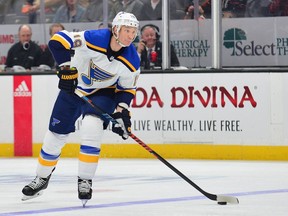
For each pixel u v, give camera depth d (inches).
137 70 383.2
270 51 780.0
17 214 351.6
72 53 415.5
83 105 382.3
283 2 771.4
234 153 729.6
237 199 386.9
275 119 717.3
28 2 831.7
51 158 404.2
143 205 387.5
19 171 621.6
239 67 791.7
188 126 743.1
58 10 828.6
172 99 747.4
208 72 735.7
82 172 374.9
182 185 499.8
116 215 346.9
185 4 785.6
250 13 780.6
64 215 347.3
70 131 399.9
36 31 829.8
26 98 792.3
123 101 385.1
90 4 820.6
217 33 742.5
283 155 716.0
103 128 384.8
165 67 761.6
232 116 729.6
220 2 740.0
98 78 380.5
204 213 355.6
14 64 826.2
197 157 740.0
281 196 432.8
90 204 393.1
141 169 630.5
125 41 368.2
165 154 751.7
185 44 789.9
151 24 791.7
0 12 839.7
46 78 784.3
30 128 791.7
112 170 621.9
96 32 374.3
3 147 800.9
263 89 719.7
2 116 799.7
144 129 756.0
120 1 807.1
